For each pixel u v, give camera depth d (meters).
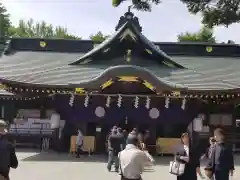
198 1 11.01
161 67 24.20
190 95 21.22
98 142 22.58
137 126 22.64
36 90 21.39
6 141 7.29
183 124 22.78
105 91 21.86
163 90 20.50
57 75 22.28
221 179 8.72
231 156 8.87
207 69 26.67
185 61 28.52
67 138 23.05
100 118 22.44
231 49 30.39
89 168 16.31
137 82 21.58
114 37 23.55
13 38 30.33
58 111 22.48
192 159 8.49
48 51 30.08
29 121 26.75
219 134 8.98
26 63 26.39
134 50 24.12
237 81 23.86
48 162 18.09
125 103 22.47
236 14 10.60
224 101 23.97
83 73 22.66
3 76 21.91
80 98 22.34
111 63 24.05
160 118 22.58
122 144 15.46
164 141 21.81
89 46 30.17
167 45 30.34
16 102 27.20
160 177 14.12
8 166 7.17
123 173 7.59
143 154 7.67
